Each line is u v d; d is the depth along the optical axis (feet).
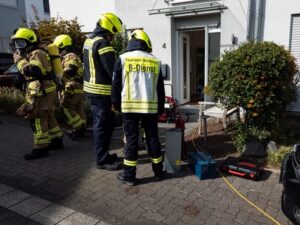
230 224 10.32
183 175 14.17
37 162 15.96
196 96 33.30
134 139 13.05
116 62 12.84
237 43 24.91
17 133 21.68
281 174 10.52
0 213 11.15
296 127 20.31
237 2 24.41
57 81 16.47
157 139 13.43
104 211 11.21
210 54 27.43
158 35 28.76
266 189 12.75
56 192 12.70
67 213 11.10
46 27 29.19
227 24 25.18
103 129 14.57
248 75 15.25
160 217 10.77
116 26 14.20
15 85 40.55
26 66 14.84
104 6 32.81
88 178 13.97
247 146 16.31
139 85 12.71
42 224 10.47
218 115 18.45
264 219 10.59
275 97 15.71
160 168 13.52
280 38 23.56
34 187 13.16
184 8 26.03
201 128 20.53
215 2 24.97
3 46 63.46
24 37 15.03
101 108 14.43
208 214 10.93
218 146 17.83
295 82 19.38
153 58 13.01
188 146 17.98
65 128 22.72
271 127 16.55
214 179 13.74
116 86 12.81
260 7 23.53
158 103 13.37
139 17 29.48
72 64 18.51
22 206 11.60
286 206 9.43
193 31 29.73
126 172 13.17
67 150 17.84
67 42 19.15
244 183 13.30
